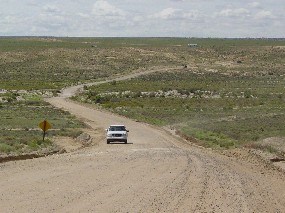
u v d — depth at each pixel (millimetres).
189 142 51219
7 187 21328
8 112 83812
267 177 27938
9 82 155625
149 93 123812
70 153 38531
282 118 72312
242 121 69125
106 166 29422
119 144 48875
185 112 87312
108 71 195875
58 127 64250
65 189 21141
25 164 29938
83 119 78250
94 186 22047
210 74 179250
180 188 22141
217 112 86250
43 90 134500
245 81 158250
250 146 44844
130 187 22000
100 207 17594
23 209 16938
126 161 32219
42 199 18812
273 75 178875
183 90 126500
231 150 42781
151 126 69562
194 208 18094
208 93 123000
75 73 190375
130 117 83188
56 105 101000
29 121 70375
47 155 37250
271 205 19797
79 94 124375
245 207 18828
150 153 38031
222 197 20562
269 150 41375
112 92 126750
